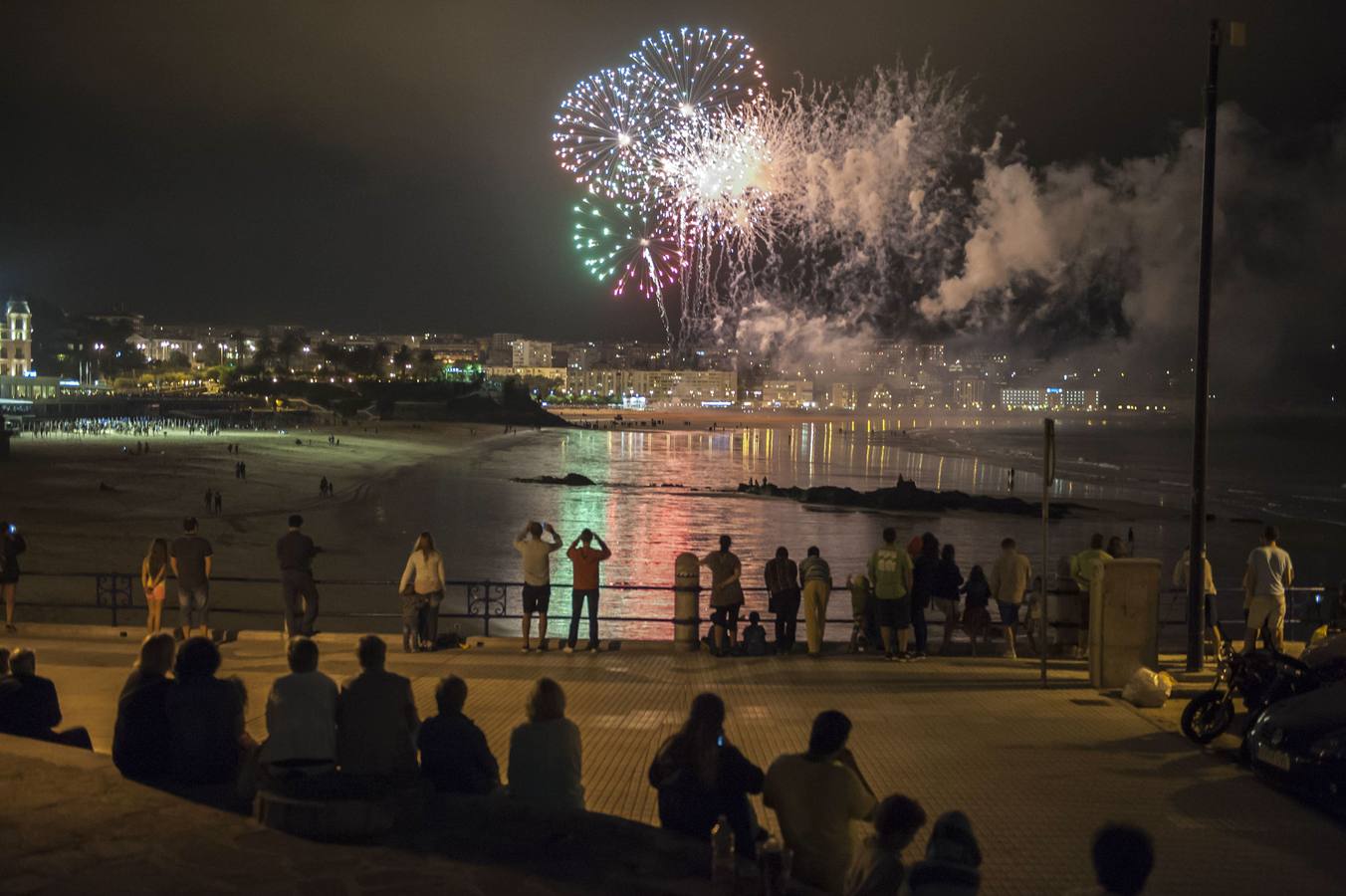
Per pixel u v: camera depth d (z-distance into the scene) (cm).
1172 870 704
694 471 10256
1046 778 910
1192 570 1369
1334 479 10806
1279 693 977
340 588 3219
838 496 6912
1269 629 1327
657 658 1477
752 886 525
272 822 623
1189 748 1009
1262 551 1333
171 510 5356
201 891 530
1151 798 857
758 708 1164
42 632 1611
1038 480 9862
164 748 717
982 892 668
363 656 705
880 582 1468
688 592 1537
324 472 8550
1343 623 1308
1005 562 1501
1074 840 761
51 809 634
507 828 634
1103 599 1273
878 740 1032
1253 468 12612
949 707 1173
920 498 6556
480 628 2559
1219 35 1354
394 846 606
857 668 1405
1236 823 799
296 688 677
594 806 822
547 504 6494
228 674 1297
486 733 1052
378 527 5031
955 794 864
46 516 4825
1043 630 1299
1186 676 1338
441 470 9756
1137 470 11738
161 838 601
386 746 686
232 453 9381
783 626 1543
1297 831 782
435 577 1526
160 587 1582
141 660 746
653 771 626
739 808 605
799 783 582
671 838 595
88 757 728
